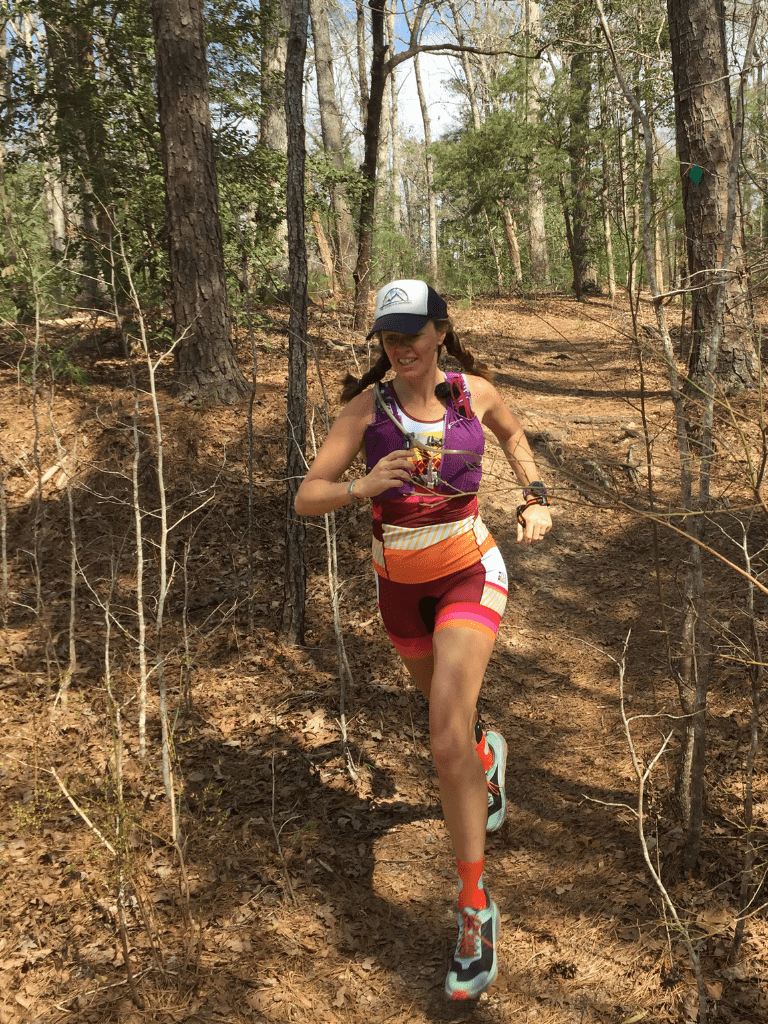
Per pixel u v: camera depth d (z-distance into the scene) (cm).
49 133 904
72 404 721
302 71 421
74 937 261
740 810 295
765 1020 218
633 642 455
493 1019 233
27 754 361
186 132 727
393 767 359
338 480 254
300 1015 236
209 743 373
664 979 235
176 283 740
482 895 231
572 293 2131
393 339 223
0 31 922
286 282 1159
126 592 512
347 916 273
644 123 217
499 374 1060
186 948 247
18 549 539
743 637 406
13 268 742
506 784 346
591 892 274
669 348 230
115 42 902
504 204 2014
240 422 707
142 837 306
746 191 267
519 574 550
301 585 459
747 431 572
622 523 599
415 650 260
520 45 1736
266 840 309
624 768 342
